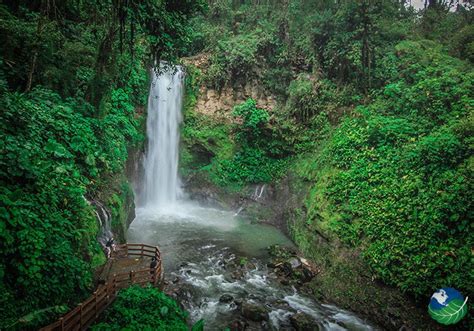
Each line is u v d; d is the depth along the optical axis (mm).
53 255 6430
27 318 5195
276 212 16547
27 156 7406
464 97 11969
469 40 16438
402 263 9203
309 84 17500
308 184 15250
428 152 10477
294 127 17891
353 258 10617
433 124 12156
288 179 17141
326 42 17406
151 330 6648
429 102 12828
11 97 8547
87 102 11680
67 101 11328
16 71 10047
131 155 15852
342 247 11172
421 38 17719
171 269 10883
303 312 9297
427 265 8609
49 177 7863
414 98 13352
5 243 5617
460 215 8727
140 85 16750
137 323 6734
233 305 9344
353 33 15547
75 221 7961
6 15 10461
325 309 9539
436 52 15359
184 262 11523
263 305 9445
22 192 6625
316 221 12734
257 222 16484
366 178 12078
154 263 8969
